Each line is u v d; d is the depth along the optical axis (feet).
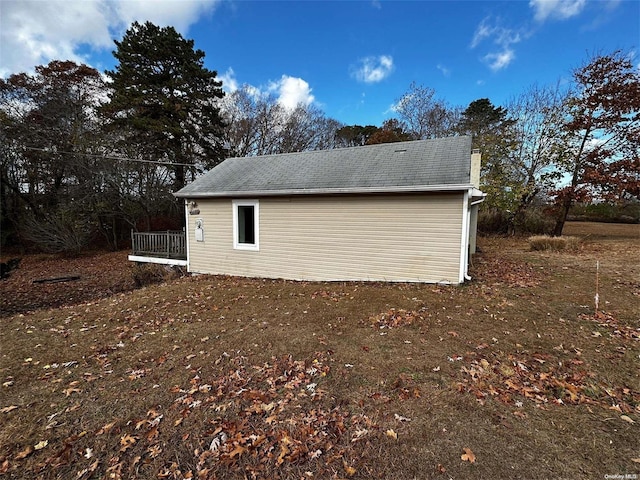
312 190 26.22
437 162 25.98
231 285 27.40
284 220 29.14
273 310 19.58
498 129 61.52
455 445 7.87
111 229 60.39
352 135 94.17
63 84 54.75
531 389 10.34
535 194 53.78
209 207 32.63
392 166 27.37
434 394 10.07
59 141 52.19
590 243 42.32
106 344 15.52
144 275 34.83
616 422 8.70
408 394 10.11
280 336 15.33
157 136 57.21
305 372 11.84
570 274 25.54
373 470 7.20
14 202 54.49
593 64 45.14
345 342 14.34
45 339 16.37
